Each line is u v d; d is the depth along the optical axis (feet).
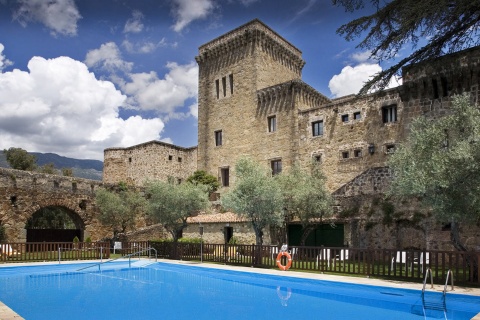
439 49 61.82
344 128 126.52
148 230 131.34
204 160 164.96
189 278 65.82
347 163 124.06
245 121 153.28
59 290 53.57
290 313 38.91
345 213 92.99
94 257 90.17
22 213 114.21
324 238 98.22
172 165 193.36
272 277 60.13
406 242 83.05
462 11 53.26
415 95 103.19
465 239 75.61
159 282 61.26
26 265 74.28
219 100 163.32
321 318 36.81
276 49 160.56
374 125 119.44
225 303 44.24
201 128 167.94
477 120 55.31
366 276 57.98
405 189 59.93
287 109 141.59
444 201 51.42
